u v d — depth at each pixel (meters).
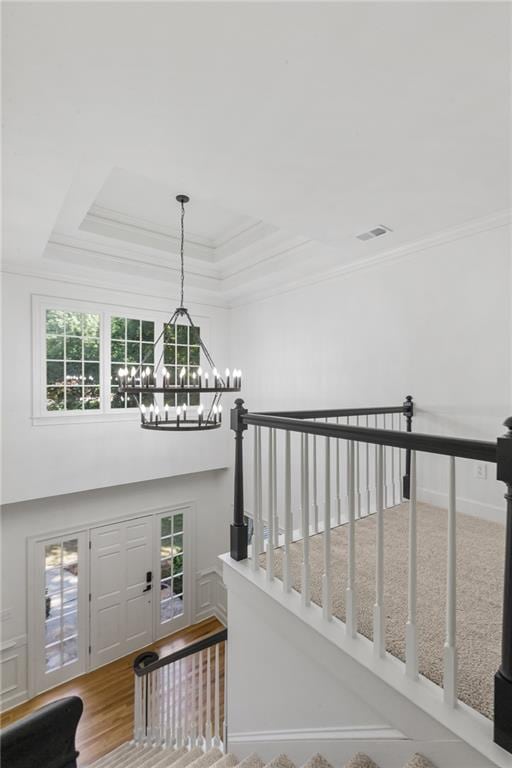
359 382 4.02
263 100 1.79
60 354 4.65
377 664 1.44
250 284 5.01
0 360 4.18
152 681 3.61
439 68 1.60
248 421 2.24
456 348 3.23
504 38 1.46
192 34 1.44
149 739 3.53
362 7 1.34
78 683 4.79
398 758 1.36
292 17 1.38
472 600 1.85
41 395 4.45
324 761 1.64
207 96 1.76
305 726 1.77
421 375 3.46
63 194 2.65
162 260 4.83
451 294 3.26
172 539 5.88
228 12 1.36
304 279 4.62
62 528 4.86
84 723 4.12
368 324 3.94
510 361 2.92
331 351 4.34
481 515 3.05
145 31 1.43
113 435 4.98
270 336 5.24
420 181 2.51
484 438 3.05
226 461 6.05
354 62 1.57
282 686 1.91
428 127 1.99
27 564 4.61
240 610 2.22
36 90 1.71
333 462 4.13
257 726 2.09
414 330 3.53
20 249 3.78
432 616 1.72
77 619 4.96
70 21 1.39
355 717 1.54
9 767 0.92
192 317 5.74
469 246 3.15
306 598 1.81
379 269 3.83
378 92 1.74
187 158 2.27
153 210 3.92
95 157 2.29
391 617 1.72
